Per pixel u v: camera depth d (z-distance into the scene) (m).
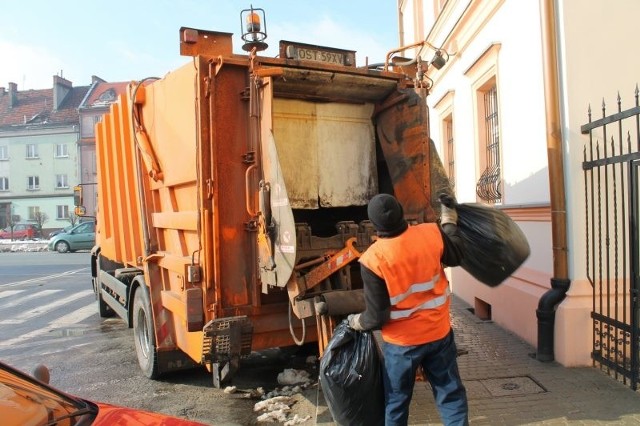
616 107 5.56
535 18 6.29
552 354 5.73
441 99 10.86
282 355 6.74
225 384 5.77
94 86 51.06
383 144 5.51
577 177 5.53
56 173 48.94
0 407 2.65
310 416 4.75
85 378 6.24
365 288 3.37
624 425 4.20
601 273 5.37
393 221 3.36
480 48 8.33
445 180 5.03
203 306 4.59
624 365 5.01
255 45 4.73
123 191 7.18
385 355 3.45
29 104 52.50
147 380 6.05
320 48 4.96
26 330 9.16
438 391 3.48
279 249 4.20
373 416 3.66
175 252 5.42
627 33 5.57
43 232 47.44
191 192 4.89
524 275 6.61
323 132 5.32
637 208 4.84
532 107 6.41
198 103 4.50
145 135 6.04
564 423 4.27
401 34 16.27
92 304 11.53
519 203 6.81
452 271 10.23
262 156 4.41
